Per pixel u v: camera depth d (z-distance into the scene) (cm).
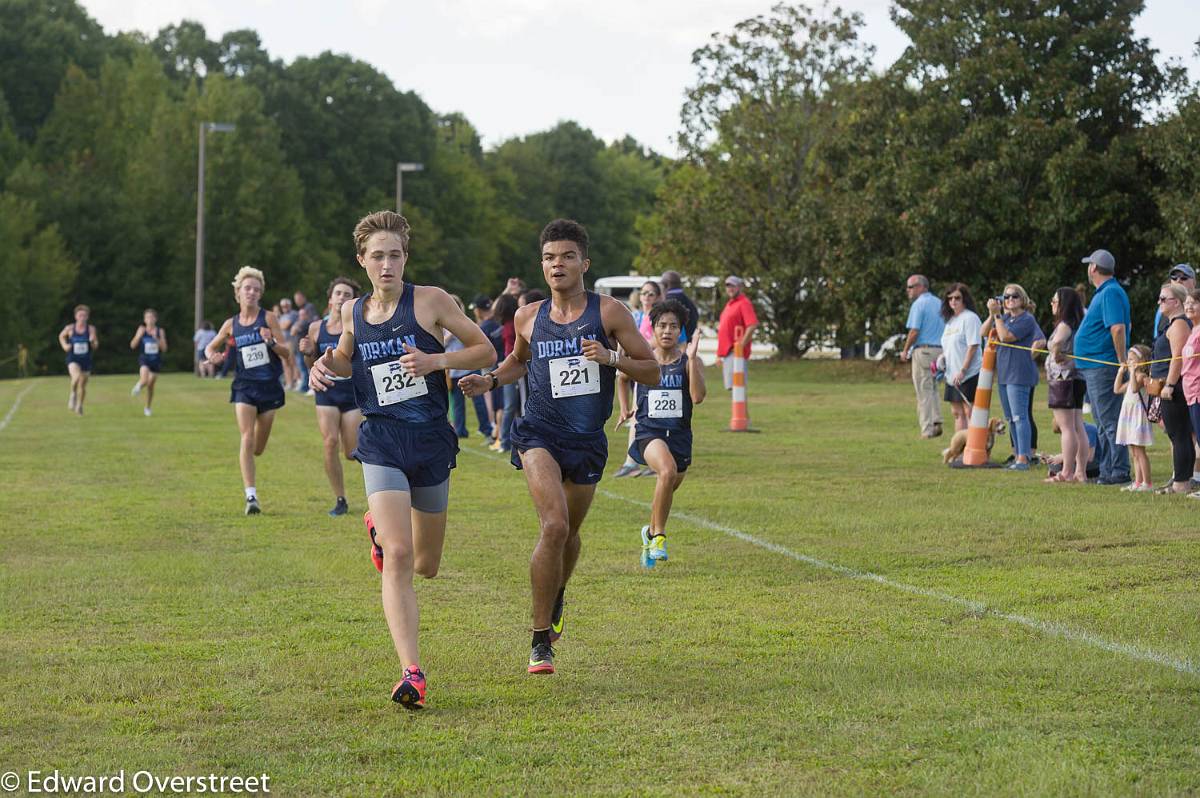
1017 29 3172
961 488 1194
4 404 2591
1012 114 3130
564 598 737
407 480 563
